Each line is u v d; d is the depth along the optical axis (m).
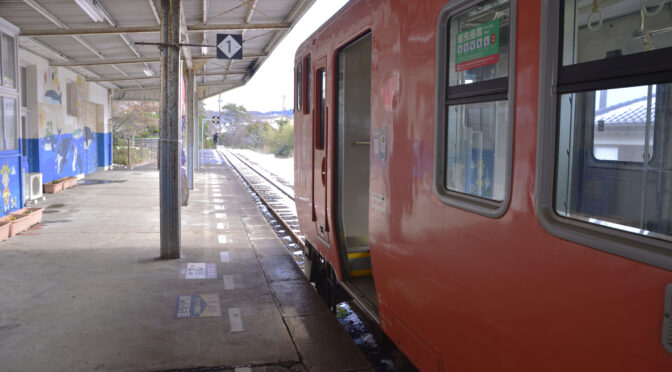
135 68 17.52
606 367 1.52
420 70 2.80
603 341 1.53
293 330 4.35
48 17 9.46
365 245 4.98
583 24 1.65
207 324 4.45
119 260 6.54
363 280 4.80
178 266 6.34
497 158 2.18
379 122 3.47
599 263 1.54
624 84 1.49
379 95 3.46
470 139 2.37
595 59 1.60
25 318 4.48
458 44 2.43
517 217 1.94
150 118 42.72
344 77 4.76
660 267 1.33
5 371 3.50
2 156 8.60
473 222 2.26
